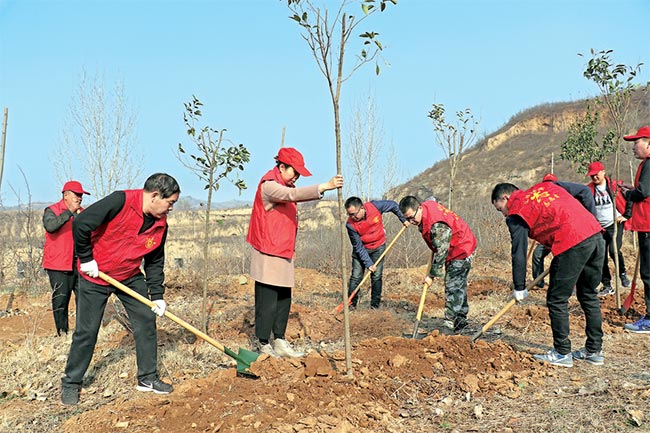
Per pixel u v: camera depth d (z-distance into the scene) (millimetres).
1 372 5605
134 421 4344
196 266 12258
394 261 13555
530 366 5438
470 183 42250
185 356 5949
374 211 8320
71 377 4898
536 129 49281
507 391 4871
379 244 8531
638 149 6777
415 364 5203
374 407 4465
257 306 5562
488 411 4508
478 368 5309
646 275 6828
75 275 7352
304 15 4289
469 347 5598
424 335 7016
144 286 5109
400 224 14258
